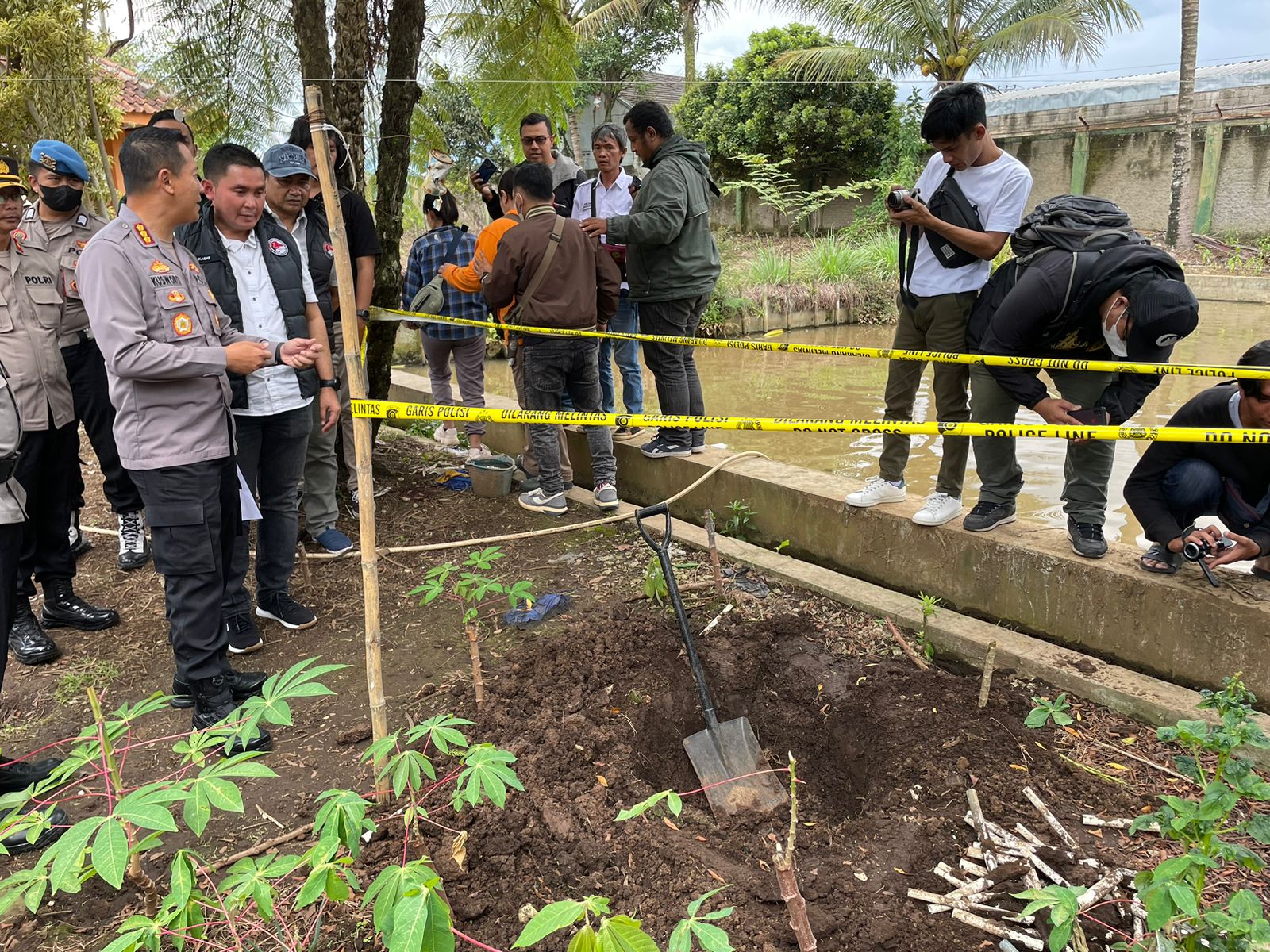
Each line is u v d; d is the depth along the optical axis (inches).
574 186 222.4
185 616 116.4
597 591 160.6
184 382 112.0
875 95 697.0
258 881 67.4
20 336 138.7
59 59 324.8
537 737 114.7
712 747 117.9
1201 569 126.0
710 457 196.4
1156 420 260.7
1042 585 137.0
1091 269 114.7
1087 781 104.8
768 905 88.3
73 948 86.4
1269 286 479.8
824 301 507.2
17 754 118.9
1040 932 83.2
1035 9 631.8
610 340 217.3
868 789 116.1
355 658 140.4
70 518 174.1
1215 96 642.8
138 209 109.0
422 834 97.3
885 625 144.2
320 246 169.2
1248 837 95.2
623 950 55.6
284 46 239.0
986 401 138.2
